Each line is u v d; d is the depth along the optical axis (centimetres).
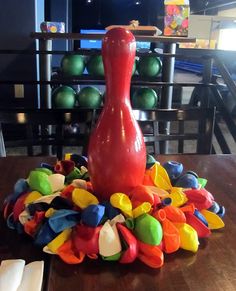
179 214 51
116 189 53
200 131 132
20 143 120
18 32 298
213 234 57
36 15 301
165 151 185
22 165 90
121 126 52
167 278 46
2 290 40
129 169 52
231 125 161
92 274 46
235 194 75
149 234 47
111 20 745
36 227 51
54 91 219
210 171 89
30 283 42
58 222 49
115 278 45
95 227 47
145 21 742
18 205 56
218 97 177
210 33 454
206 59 203
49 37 214
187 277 46
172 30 213
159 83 195
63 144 123
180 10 211
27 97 311
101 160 52
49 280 44
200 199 57
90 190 57
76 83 202
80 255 48
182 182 61
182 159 99
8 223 58
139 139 53
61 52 196
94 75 216
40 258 50
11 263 46
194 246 51
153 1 670
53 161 93
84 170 65
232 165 95
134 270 47
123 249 47
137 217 49
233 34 462
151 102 216
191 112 131
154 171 61
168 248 49
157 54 201
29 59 304
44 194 56
